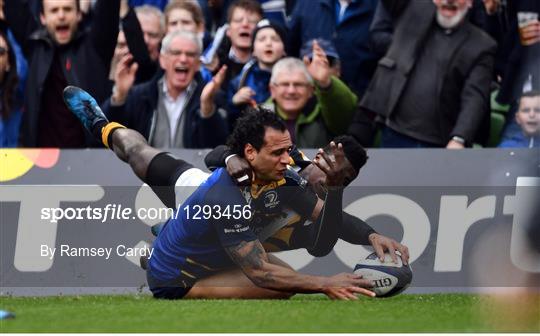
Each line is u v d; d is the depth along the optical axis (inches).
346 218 746.2
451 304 679.7
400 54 1015.0
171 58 1003.9
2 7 1051.3
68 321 573.3
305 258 818.2
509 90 1026.7
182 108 1010.7
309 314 600.4
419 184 866.8
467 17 1013.2
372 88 1020.5
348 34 1063.0
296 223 740.7
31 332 527.8
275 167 703.1
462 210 858.1
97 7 1026.7
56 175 871.1
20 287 842.8
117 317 590.2
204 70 1059.9
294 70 996.6
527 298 721.6
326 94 1003.9
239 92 1023.0
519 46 1021.8
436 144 1011.9
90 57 1036.5
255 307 642.8
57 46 1035.9
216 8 1129.4
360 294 724.7
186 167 779.4
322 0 1064.2
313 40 1063.6
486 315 609.6
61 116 1039.0
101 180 865.5
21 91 1059.3
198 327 541.3
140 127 1013.8
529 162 864.9
